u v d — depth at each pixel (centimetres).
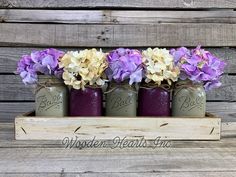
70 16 135
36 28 134
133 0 135
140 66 101
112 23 135
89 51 104
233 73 139
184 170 75
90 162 81
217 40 137
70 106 105
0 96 137
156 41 136
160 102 105
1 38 134
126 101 104
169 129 101
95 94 104
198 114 104
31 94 137
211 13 137
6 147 94
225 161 82
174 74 102
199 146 96
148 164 79
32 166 78
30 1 134
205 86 105
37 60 102
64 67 100
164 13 136
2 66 136
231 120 140
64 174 73
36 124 100
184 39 136
